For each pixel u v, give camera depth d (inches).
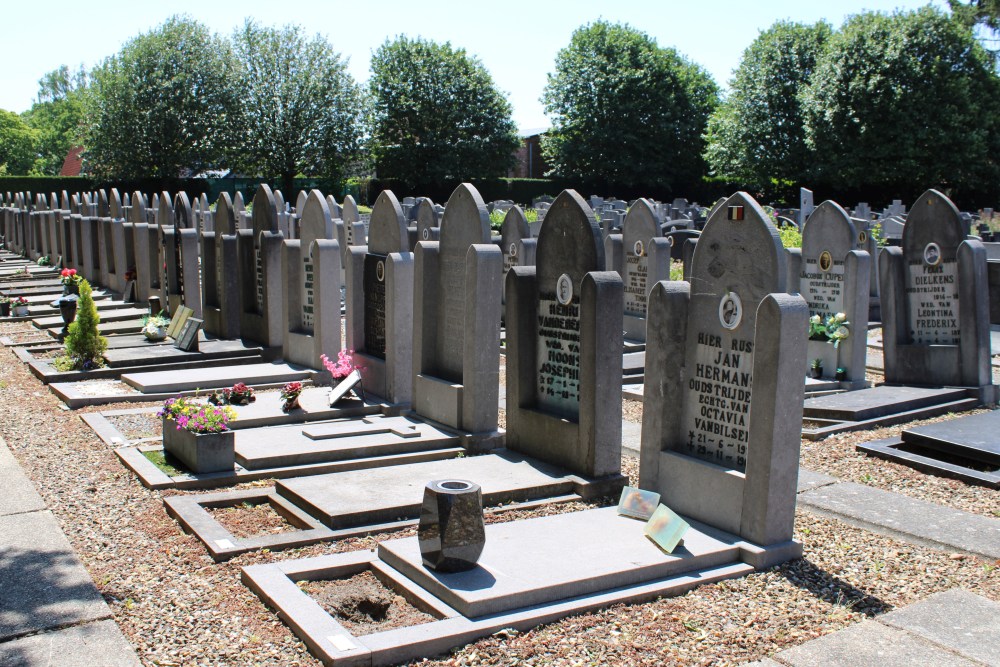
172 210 753.6
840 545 293.3
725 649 220.5
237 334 613.0
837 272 523.8
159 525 301.7
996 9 1961.1
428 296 424.2
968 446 378.3
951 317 494.3
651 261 607.8
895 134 1937.7
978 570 274.5
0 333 673.0
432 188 2600.9
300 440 382.0
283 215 910.4
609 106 2532.0
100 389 488.1
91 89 2342.5
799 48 2154.3
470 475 345.4
